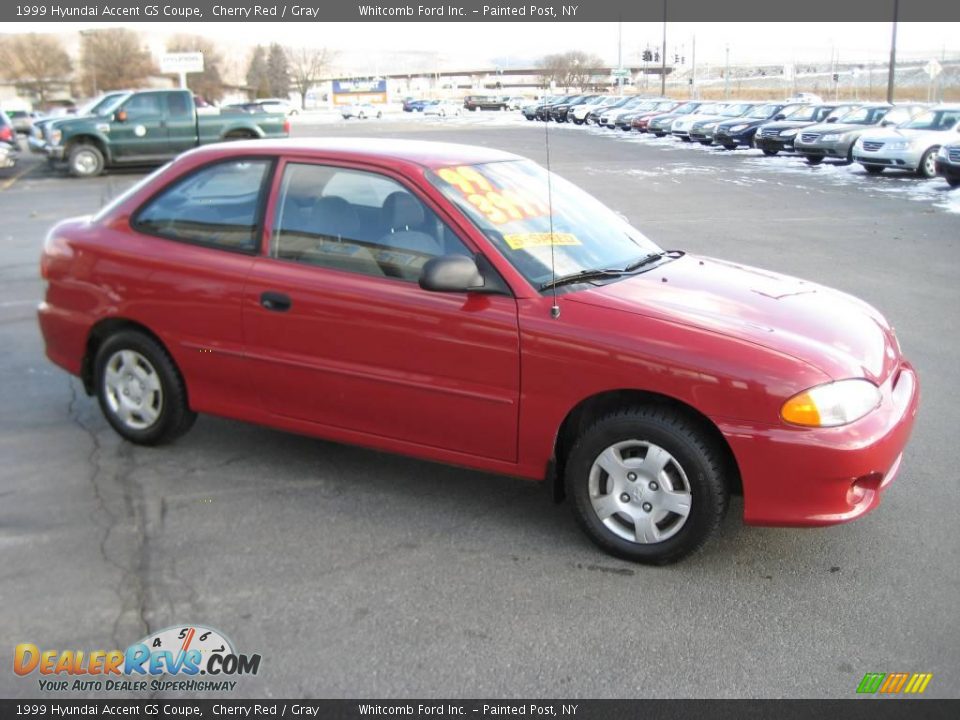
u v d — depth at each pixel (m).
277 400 4.44
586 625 3.32
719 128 29.72
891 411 3.61
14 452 4.91
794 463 3.41
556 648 3.18
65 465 4.74
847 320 3.99
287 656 3.13
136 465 4.75
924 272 9.75
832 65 69.62
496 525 4.12
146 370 4.80
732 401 3.46
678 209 15.20
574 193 4.88
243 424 5.37
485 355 3.84
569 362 3.68
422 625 3.32
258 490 4.47
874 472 3.49
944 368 6.39
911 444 5.04
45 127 22.47
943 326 7.53
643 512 3.71
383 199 4.20
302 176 4.39
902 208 15.07
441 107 68.06
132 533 4.00
